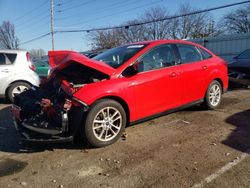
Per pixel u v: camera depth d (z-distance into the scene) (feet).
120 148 14.82
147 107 16.65
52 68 17.60
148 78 16.46
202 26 186.80
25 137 14.15
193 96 19.44
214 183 11.27
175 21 181.98
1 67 26.63
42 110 15.10
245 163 12.82
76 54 16.58
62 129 14.08
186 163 12.95
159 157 13.64
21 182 11.80
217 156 13.57
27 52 28.32
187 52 19.36
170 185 11.21
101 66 15.42
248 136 16.01
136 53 16.62
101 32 173.47
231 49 72.90
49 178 12.07
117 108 15.20
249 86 29.07
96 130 14.73
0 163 13.55
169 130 17.25
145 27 176.24
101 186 11.34
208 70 20.27
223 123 18.30
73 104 14.14
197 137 16.02
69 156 14.05
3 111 24.14
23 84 27.30
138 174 12.12
